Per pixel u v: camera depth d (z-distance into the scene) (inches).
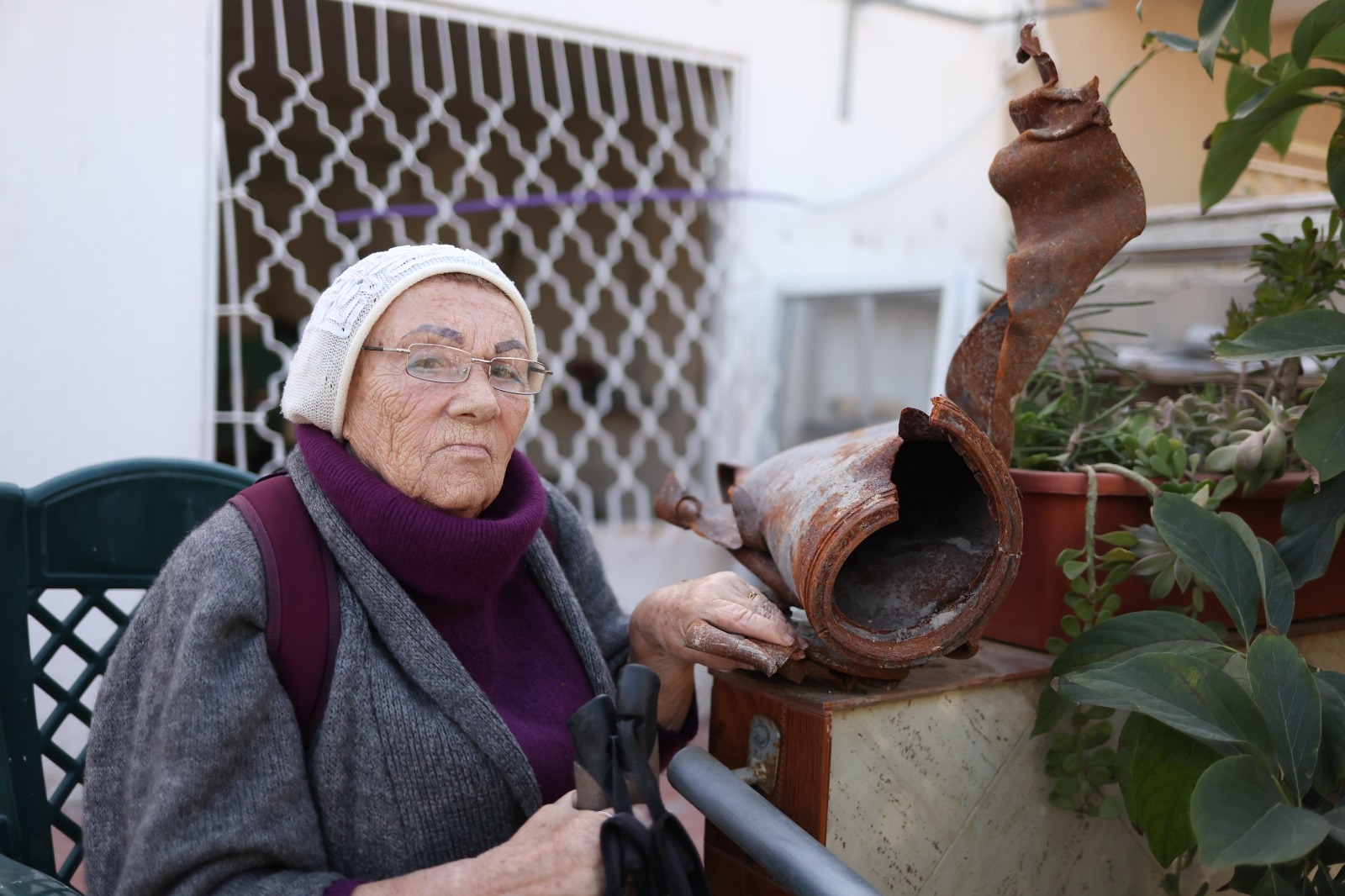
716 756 45.4
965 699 41.9
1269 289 50.9
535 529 44.1
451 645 43.3
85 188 94.5
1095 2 129.3
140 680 39.9
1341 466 37.9
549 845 35.2
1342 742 36.2
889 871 40.4
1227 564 37.9
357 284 41.9
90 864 39.1
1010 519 37.4
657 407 134.0
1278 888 35.7
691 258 147.4
